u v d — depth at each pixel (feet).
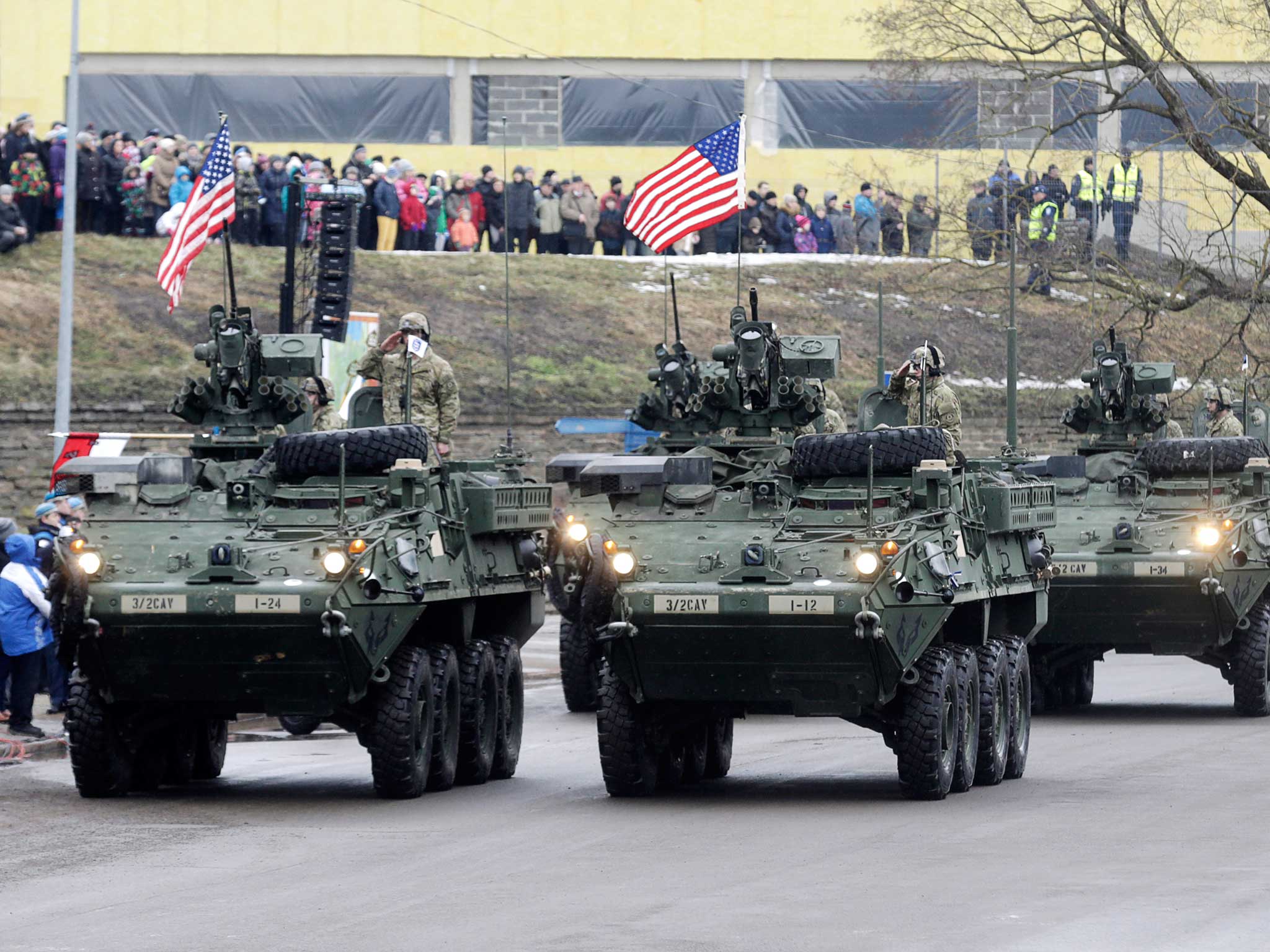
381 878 118.52
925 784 151.23
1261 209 505.25
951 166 528.22
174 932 102.37
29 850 130.41
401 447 162.61
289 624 147.74
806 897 109.50
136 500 162.40
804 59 536.42
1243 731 207.31
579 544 154.40
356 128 530.27
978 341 462.19
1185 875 116.26
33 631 191.93
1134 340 455.22
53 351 387.75
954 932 99.14
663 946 96.32
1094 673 270.26
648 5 536.83
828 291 477.77
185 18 523.70
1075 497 234.17
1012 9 417.08
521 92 535.60
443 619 169.68
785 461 175.32
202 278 425.69
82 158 430.20
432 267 458.09
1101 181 466.29
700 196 260.62
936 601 148.05
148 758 162.91
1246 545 221.66
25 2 515.50
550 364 422.41
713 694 152.76
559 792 162.30
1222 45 499.51
